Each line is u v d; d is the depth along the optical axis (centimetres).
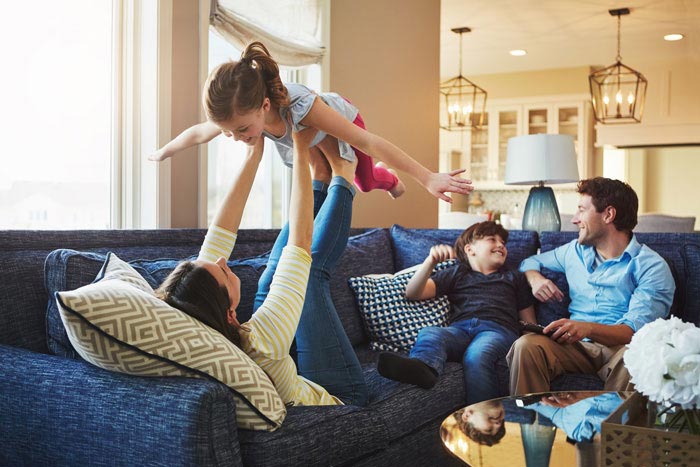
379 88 448
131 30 284
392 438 202
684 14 694
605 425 138
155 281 205
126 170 286
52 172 265
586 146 912
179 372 151
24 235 211
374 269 311
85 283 187
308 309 206
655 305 257
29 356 174
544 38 783
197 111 301
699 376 139
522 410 184
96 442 154
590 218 273
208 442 141
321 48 396
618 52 782
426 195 500
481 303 282
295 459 158
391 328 280
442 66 912
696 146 895
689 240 277
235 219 212
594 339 247
